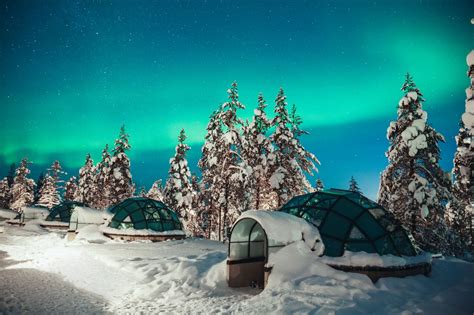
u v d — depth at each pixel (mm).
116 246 19609
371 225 11734
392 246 11461
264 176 30484
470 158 8727
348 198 12812
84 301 9172
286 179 28484
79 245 19797
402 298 8586
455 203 22891
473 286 9727
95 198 49250
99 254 15945
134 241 22953
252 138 32281
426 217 20453
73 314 7934
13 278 11844
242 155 32562
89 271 13328
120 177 40312
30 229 32844
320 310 7121
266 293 8922
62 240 23266
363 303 7828
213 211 38281
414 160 22219
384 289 9258
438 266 13344
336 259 10617
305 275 9805
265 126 32281
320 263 10328
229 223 31828
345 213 12141
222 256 15133
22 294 9586
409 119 22344
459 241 23578
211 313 7902
